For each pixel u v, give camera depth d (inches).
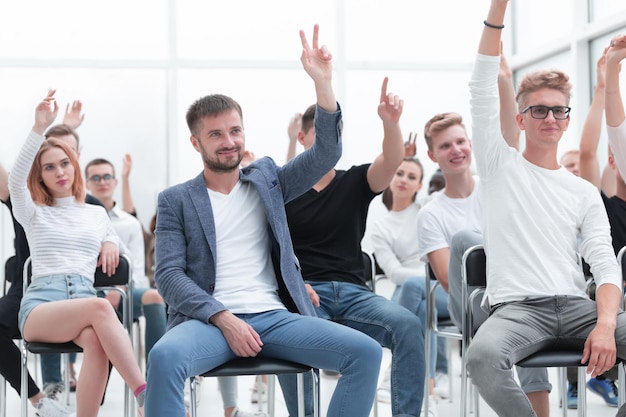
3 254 259.9
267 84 280.1
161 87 275.4
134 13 272.7
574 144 252.5
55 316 134.6
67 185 151.6
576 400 176.9
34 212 149.2
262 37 279.3
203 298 114.0
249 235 121.6
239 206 122.4
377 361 111.1
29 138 144.3
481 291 135.6
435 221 158.6
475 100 122.0
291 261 121.3
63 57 269.3
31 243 149.8
